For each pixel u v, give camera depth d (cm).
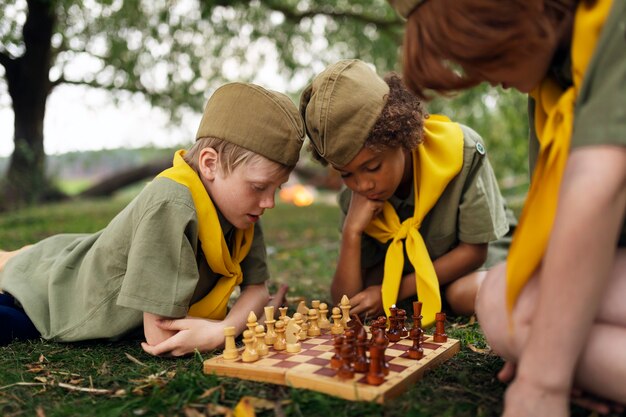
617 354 128
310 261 463
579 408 147
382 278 285
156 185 211
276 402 157
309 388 164
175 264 204
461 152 245
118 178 1503
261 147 209
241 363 180
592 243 118
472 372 180
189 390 164
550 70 150
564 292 120
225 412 151
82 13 888
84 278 224
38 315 228
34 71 1023
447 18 134
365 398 154
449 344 200
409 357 184
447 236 258
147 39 878
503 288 149
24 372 188
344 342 172
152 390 169
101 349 215
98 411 156
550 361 122
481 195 249
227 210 220
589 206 117
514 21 129
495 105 804
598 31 128
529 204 138
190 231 209
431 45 140
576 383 137
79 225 728
